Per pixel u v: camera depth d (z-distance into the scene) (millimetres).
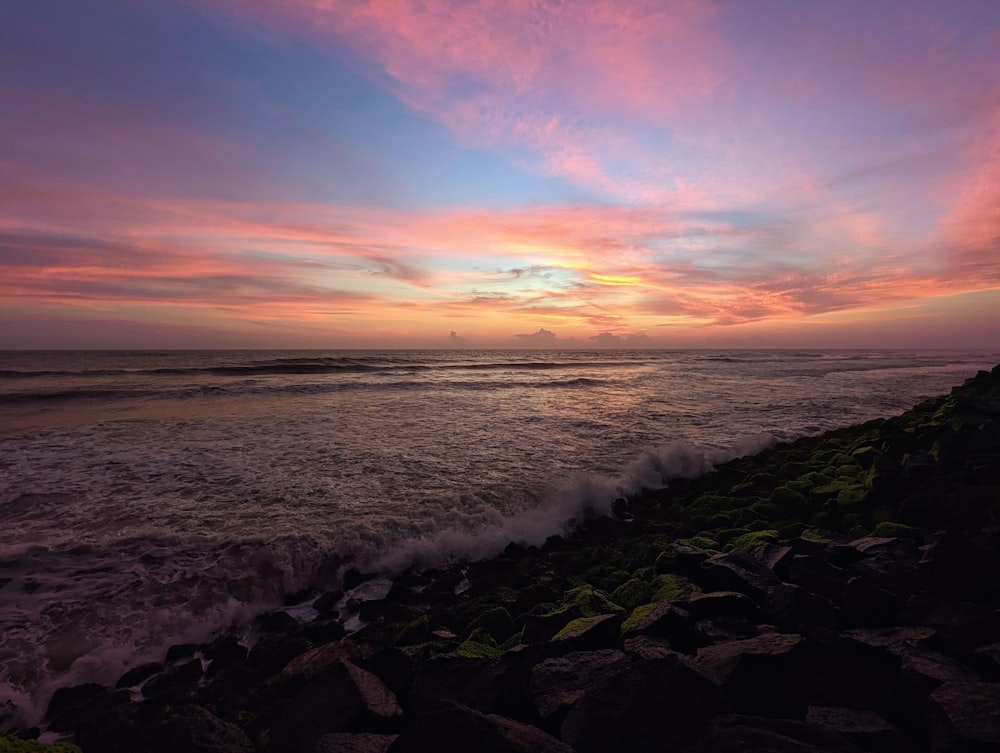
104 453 12805
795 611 4406
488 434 16312
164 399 23203
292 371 41344
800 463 12375
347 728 3494
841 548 5656
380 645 5297
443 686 3834
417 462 12719
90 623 6047
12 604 6312
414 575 7652
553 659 3906
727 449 15031
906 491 7801
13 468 11422
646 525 9531
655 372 47031
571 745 2955
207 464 12047
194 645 5867
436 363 57281
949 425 10234
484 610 6180
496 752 2750
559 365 57625
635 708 3066
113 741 4152
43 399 22406
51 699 4895
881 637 3975
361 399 24375
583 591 5984
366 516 9102
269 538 8102
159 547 7781
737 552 5797
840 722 2969
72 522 8562
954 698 2934
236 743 3488
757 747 2586
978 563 4484
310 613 6641
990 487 6281
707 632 4270
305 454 13211
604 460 13398
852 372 51375
